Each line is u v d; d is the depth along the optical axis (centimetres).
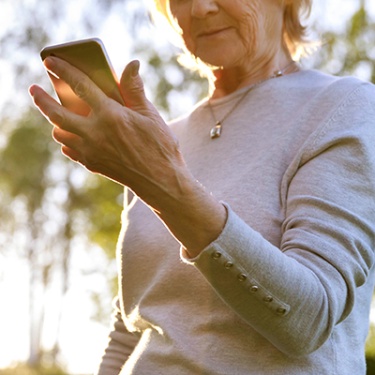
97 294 2152
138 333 243
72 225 2194
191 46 252
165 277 224
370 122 220
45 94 192
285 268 194
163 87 1496
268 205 219
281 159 225
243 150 234
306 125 227
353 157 213
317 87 237
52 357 2630
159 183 191
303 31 264
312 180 212
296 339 196
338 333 214
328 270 199
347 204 208
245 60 250
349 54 1280
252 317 197
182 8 249
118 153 191
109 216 2012
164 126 192
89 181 2123
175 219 193
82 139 193
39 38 1783
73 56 189
